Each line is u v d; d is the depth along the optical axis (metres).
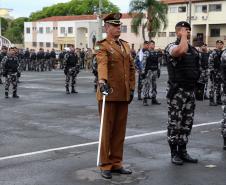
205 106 14.06
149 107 13.77
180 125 6.76
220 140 8.56
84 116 12.05
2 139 8.91
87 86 22.14
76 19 69.38
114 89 6.11
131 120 11.16
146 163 6.83
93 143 8.44
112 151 6.30
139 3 51.12
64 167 6.68
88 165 6.78
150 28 51.03
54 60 41.25
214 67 13.96
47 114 12.48
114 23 6.07
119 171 6.28
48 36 74.88
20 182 5.97
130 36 63.88
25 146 8.23
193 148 7.85
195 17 58.62
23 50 40.88
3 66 16.77
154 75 14.26
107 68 6.04
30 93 18.66
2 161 7.10
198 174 6.23
